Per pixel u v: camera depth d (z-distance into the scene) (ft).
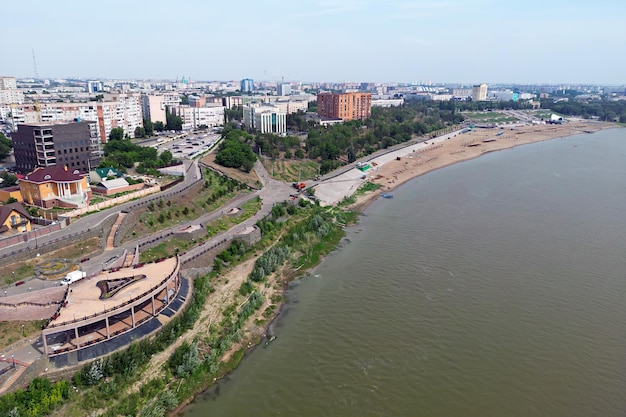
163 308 275.39
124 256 321.73
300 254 398.42
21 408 193.88
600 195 579.48
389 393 229.66
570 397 226.17
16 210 331.36
